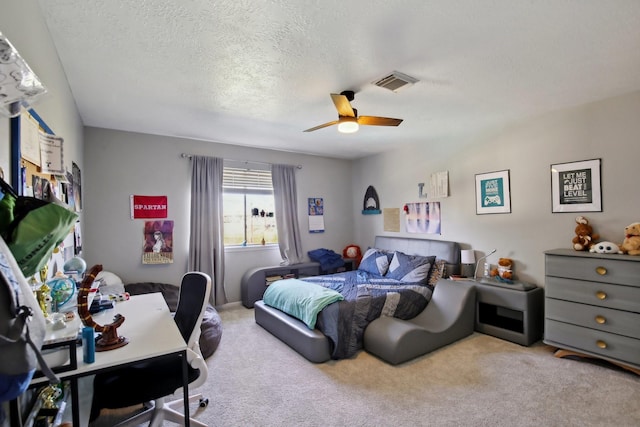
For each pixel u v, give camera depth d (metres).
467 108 3.24
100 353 1.38
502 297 3.34
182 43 1.98
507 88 2.74
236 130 3.97
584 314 2.75
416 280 4.00
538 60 2.24
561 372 2.62
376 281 4.06
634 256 2.56
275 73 2.40
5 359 0.74
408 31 1.87
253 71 2.37
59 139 1.77
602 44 2.03
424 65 2.30
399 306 3.40
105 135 3.85
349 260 5.53
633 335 2.49
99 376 1.69
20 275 0.85
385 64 2.28
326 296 3.08
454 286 3.54
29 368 0.79
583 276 2.76
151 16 1.71
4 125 1.13
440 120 3.64
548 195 3.37
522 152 3.58
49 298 1.48
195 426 1.89
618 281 2.56
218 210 4.49
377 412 2.10
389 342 2.78
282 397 2.28
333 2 1.61
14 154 1.21
